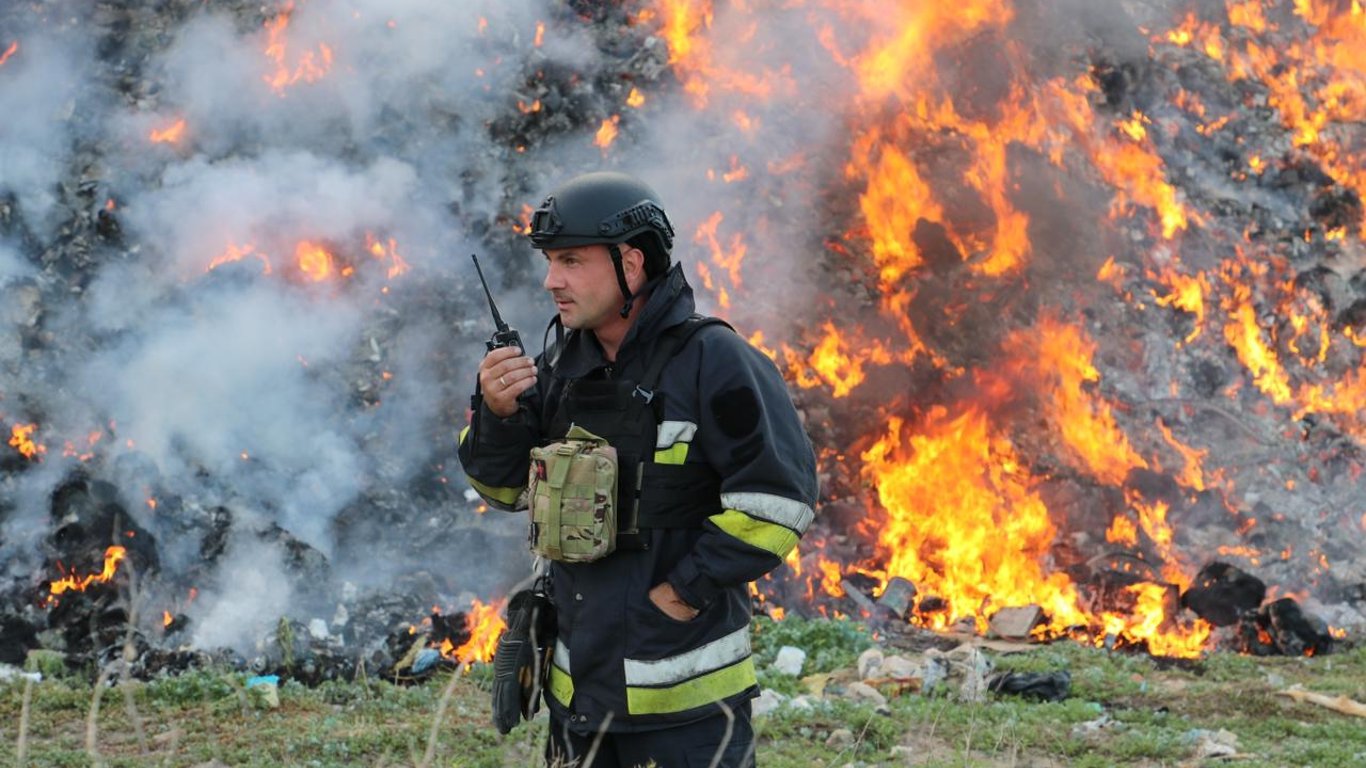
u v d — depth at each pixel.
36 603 16.55
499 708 6.28
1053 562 21.62
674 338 6.07
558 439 6.25
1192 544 22.16
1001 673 15.95
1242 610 19.64
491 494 6.56
